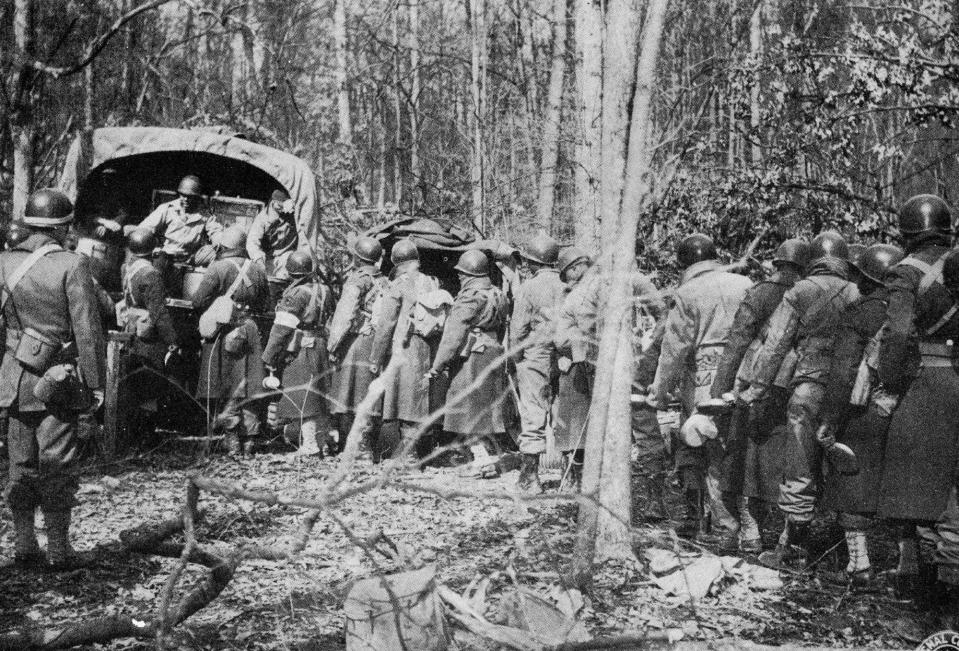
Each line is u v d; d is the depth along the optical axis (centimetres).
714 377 645
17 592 542
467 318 909
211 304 988
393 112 2481
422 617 409
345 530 408
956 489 490
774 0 1777
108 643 463
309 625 489
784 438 601
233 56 2273
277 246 1172
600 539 562
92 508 740
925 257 516
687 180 1266
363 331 967
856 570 563
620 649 436
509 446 1015
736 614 509
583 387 775
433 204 1992
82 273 587
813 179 1279
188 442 1038
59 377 569
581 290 770
